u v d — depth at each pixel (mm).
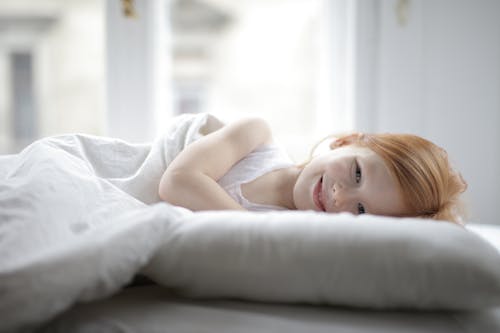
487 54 1116
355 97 1148
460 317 392
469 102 1127
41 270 338
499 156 1130
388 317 388
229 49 1355
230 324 367
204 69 1354
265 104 1361
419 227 403
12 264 350
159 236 404
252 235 399
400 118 1141
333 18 1188
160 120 1214
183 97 1334
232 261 393
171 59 1266
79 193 520
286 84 1327
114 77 1148
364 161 649
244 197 706
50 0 1237
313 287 386
